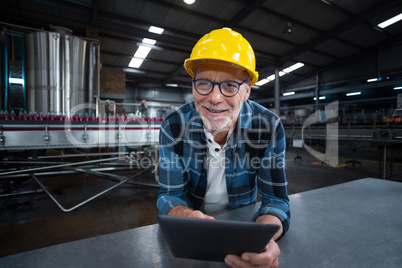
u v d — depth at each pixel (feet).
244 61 1.95
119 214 8.16
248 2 24.76
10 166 10.78
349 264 1.35
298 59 42.55
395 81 36.70
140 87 53.26
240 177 2.75
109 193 10.53
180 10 25.53
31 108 12.91
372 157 24.35
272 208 1.92
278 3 25.43
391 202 2.51
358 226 1.90
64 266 1.32
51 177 13.41
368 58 39.58
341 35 34.14
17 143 8.05
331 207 2.36
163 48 34.22
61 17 24.81
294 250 1.51
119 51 35.70
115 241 1.65
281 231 1.64
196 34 30.81
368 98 49.24
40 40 12.55
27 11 23.58
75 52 13.33
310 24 30.09
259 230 1.08
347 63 42.63
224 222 1.07
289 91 54.65
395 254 1.47
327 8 26.55
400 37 34.45
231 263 1.22
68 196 10.08
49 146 8.66
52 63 12.76
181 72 45.60
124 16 26.30
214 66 1.95
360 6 26.48
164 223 1.10
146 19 27.27
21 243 6.08
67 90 13.15
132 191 10.84
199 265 1.39
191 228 1.10
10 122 7.93
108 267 1.33
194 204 2.90
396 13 28.60
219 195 2.99
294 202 2.52
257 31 31.14
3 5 22.62
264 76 49.42
